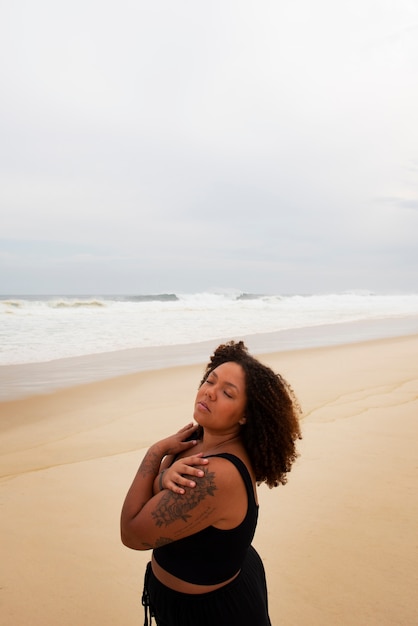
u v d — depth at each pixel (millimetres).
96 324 19828
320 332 18797
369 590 2770
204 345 14891
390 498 3900
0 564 3100
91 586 2895
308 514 3682
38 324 19188
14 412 7254
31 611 2662
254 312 29281
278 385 1722
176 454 1878
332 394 7699
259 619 1677
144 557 3215
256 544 3277
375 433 5641
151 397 8117
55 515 3791
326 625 2514
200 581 1578
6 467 4898
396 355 12289
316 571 2961
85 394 8422
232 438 1722
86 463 4973
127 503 1635
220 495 1494
